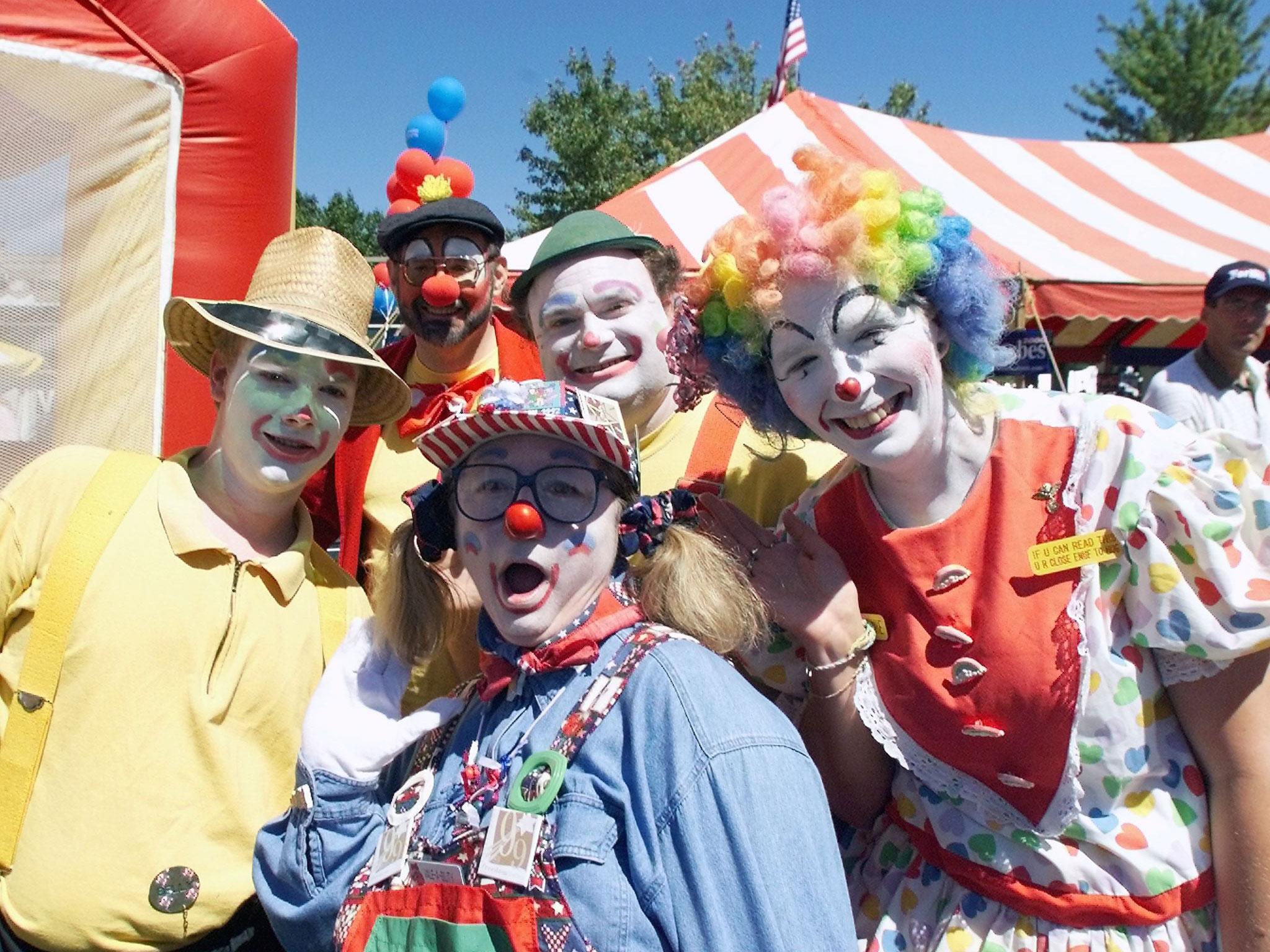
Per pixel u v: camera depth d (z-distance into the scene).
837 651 1.67
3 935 1.81
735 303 1.63
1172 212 6.91
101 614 1.86
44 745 1.83
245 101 3.37
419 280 2.85
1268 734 1.49
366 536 2.88
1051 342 7.01
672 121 21.39
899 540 1.64
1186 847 1.54
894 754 1.65
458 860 1.29
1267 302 4.11
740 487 2.19
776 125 7.06
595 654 1.38
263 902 1.52
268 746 1.93
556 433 1.40
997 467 1.59
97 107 3.21
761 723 1.28
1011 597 1.55
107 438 3.26
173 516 1.93
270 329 1.97
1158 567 1.46
